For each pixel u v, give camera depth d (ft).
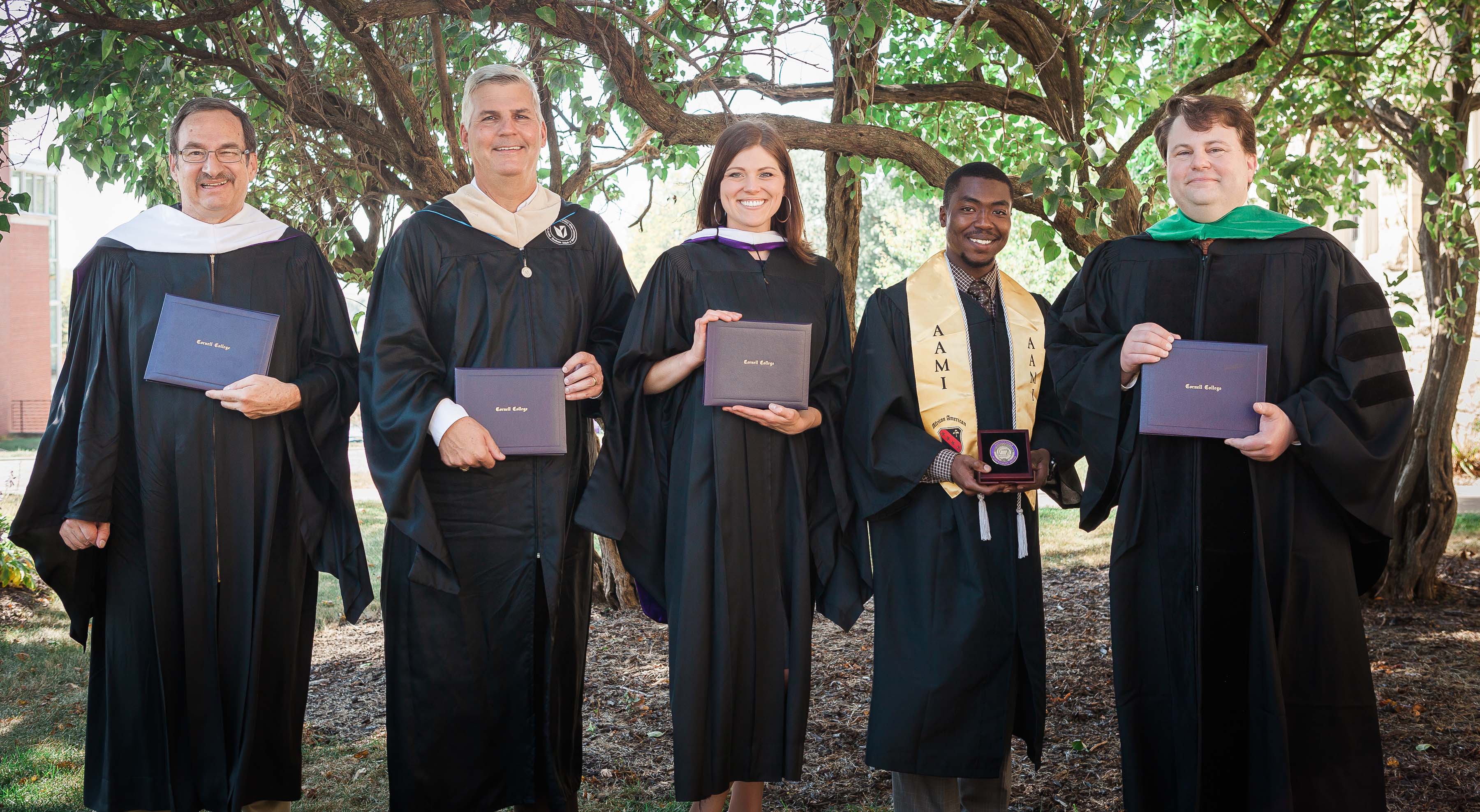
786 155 10.86
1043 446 10.69
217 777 10.00
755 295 10.57
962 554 10.30
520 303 10.32
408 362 9.98
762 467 10.30
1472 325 21.49
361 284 19.57
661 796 12.51
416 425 9.66
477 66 17.97
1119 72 17.06
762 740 10.24
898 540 10.67
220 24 16.17
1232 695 9.16
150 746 10.00
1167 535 9.39
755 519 10.22
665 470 10.84
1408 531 22.16
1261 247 9.41
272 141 17.19
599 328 11.08
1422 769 12.78
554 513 10.15
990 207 10.56
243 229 10.51
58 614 21.97
